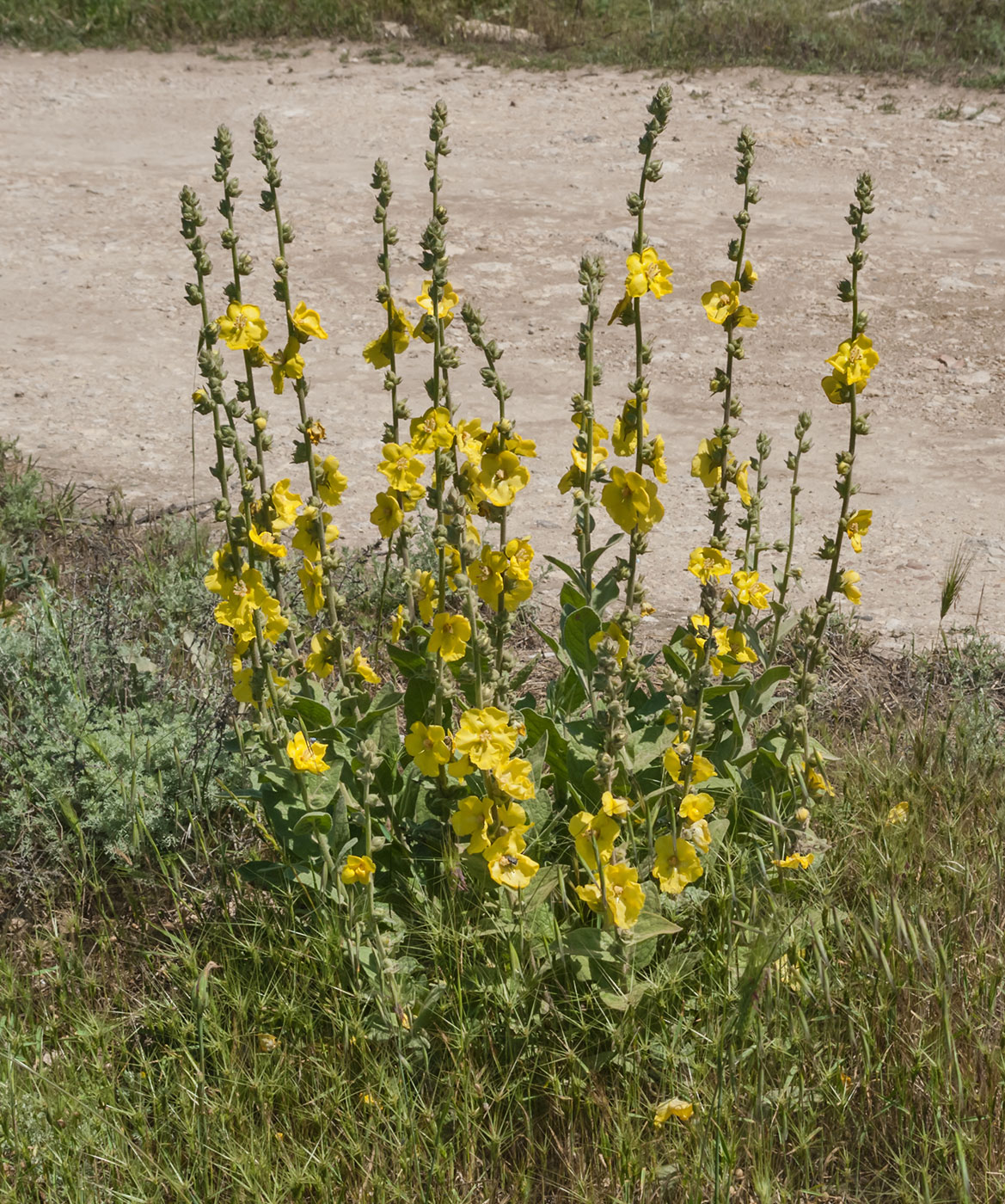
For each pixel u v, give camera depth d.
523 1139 2.67
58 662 3.97
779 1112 2.62
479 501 2.68
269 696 2.90
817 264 9.61
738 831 3.14
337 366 8.08
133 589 4.98
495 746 2.49
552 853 2.98
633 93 13.88
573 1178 2.54
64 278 9.45
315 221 10.53
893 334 8.48
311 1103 2.64
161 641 4.39
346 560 5.10
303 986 2.86
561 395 7.66
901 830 3.33
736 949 2.82
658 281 2.79
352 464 6.70
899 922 2.66
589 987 2.76
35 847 3.53
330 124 13.17
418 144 12.52
